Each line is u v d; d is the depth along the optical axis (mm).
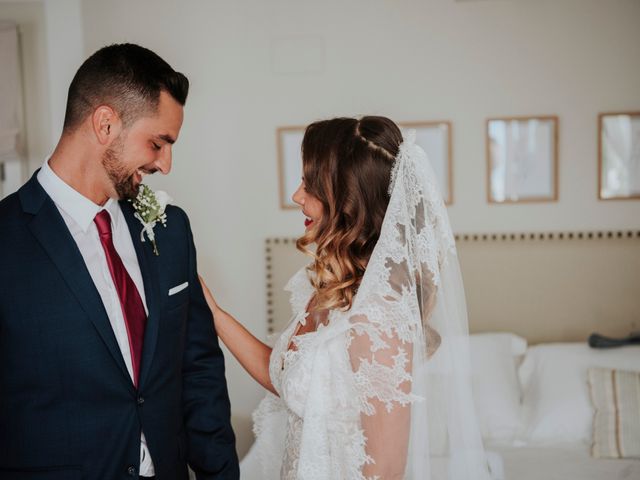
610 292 3254
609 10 3195
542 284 3287
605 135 3238
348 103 3338
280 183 3383
